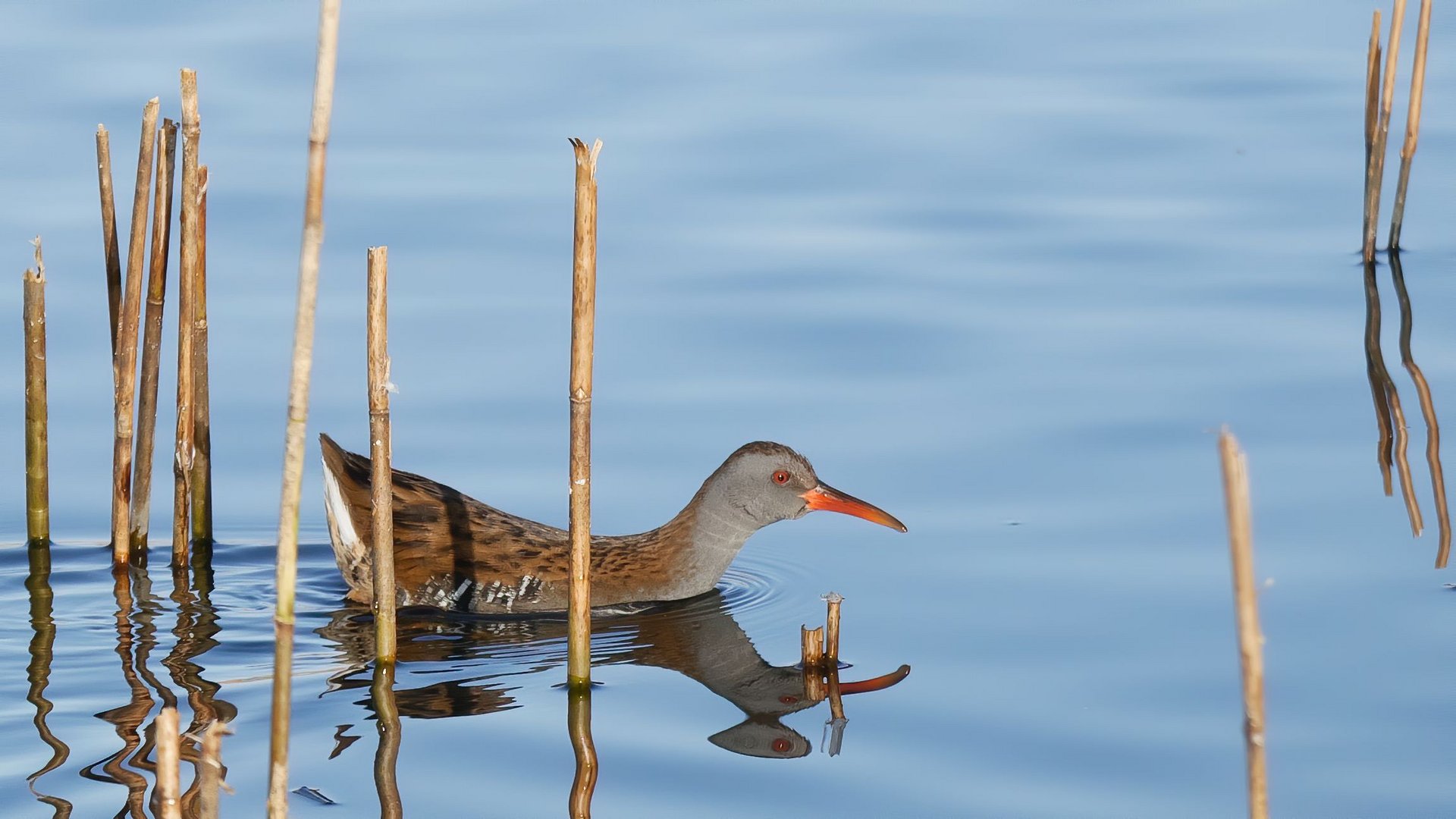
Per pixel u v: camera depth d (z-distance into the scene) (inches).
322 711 500.1
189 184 595.8
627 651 569.9
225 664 538.6
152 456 626.8
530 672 544.7
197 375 631.2
